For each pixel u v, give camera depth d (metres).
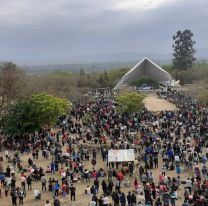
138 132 60.69
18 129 59.75
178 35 178.25
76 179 43.47
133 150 47.03
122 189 40.97
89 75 161.00
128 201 35.06
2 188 40.97
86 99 104.12
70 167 45.38
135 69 121.25
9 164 49.97
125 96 76.25
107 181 42.53
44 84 111.31
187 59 177.75
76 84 141.25
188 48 178.12
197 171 41.78
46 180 42.59
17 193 37.38
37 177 44.06
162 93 114.38
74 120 73.38
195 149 49.59
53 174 45.81
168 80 123.19
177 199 37.34
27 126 60.19
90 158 52.28
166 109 86.69
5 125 60.12
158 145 51.78
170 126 62.62
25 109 60.75
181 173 45.53
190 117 67.50
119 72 162.00
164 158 47.50
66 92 111.38
